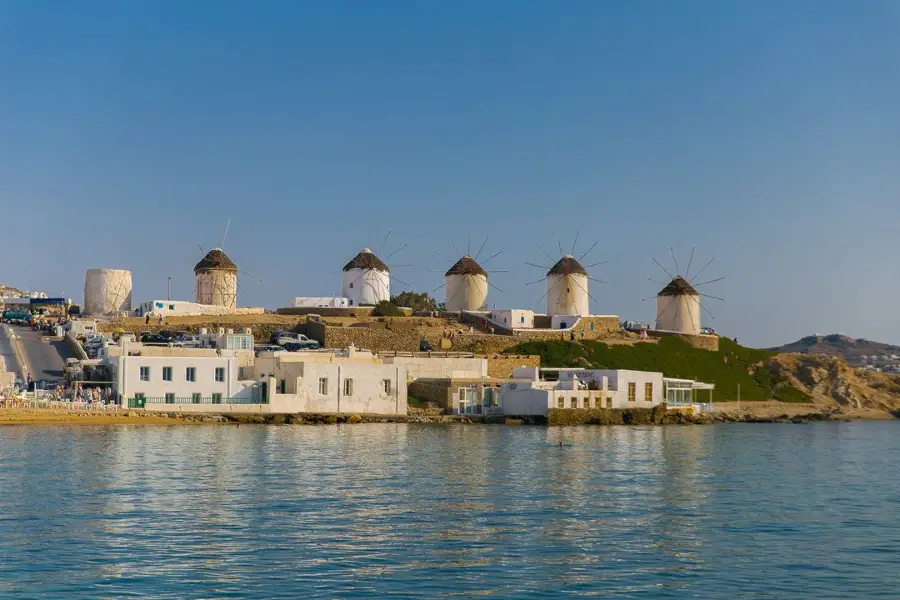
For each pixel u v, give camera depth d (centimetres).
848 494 6850
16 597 3975
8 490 6078
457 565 4525
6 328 13888
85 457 7638
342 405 12275
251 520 5378
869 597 4166
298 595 4041
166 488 6278
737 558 4775
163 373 11306
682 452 9575
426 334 16462
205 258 18600
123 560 4503
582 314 19812
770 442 11438
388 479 6931
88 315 16862
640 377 14125
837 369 19438
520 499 6225
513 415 13162
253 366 12181
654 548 4941
